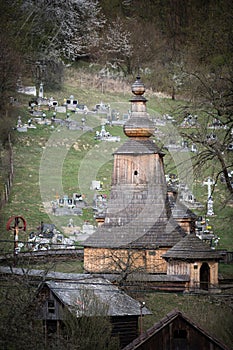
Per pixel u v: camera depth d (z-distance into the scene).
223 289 132.38
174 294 127.31
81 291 104.25
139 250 137.75
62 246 155.00
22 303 95.19
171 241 138.50
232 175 190.25
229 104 117.94
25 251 141.88
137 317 107.38
